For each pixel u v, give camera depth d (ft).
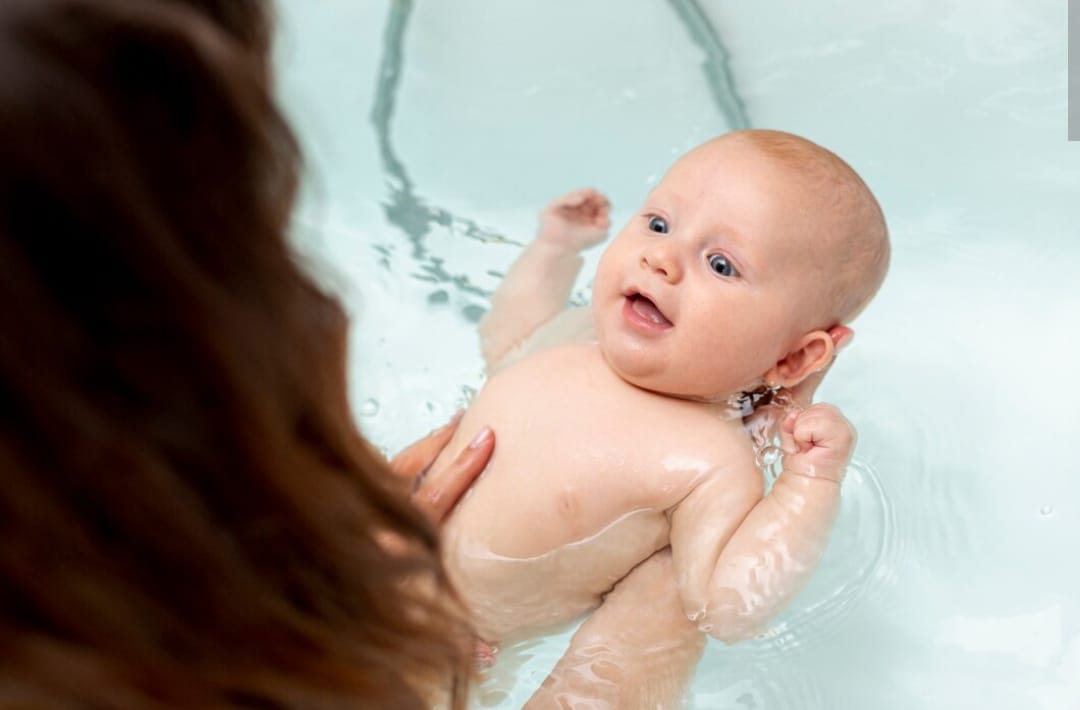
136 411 1.39
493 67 5.39
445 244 4.79
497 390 3.88
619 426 3.70
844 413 4.25
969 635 3.76
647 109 5.24
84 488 1.37
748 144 3.75
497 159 5.11
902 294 4.55
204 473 1.49
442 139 5.17
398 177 5.03
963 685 3.67
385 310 4.55
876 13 5.33
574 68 5.37
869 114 5.08
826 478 3.58
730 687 3.65
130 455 1.39
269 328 1.49
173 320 1.37
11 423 1.31
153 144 1.35
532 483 3.64
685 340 3.64
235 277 1.44
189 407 1.43
